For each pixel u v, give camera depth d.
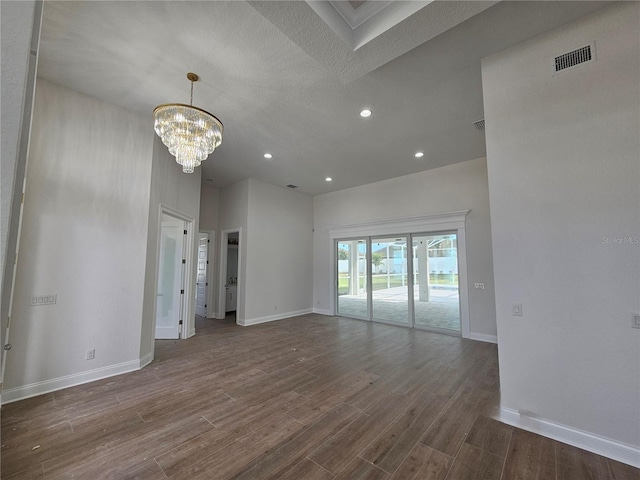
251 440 2.16
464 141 4.42
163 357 4.02
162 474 1.81
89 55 2.62
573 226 2.17
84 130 3.24
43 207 2.94
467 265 5.18
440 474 1.83
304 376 3.37
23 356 2.78
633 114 2.00
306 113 3.60
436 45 2.48
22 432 2.23
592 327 2.08
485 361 3.88
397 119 3.76
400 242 6.22
